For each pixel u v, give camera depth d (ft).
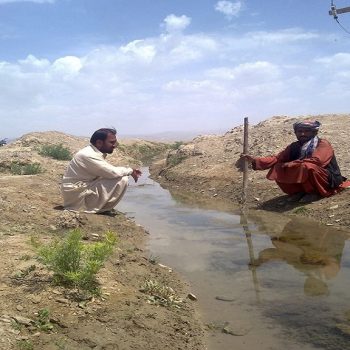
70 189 25.11
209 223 26.27
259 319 13.51
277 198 30.94
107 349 10.92
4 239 18.20
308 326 12.96
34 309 12.19
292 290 15.69
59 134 71.72
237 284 16.42
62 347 10.56
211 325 13.16
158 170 55.21
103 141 25.89
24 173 41.75
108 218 24.90
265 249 20.63
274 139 46.09
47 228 21.50
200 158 49.29
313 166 27.91
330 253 19.70
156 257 19.71
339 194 27.81
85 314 12.36
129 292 14.56
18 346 10.28
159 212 30.07
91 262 13.74
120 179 25.76
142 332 12.04
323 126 49.37
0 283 13.57
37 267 14.87
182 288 16.12
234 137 54.24
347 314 13.64
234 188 35.99
